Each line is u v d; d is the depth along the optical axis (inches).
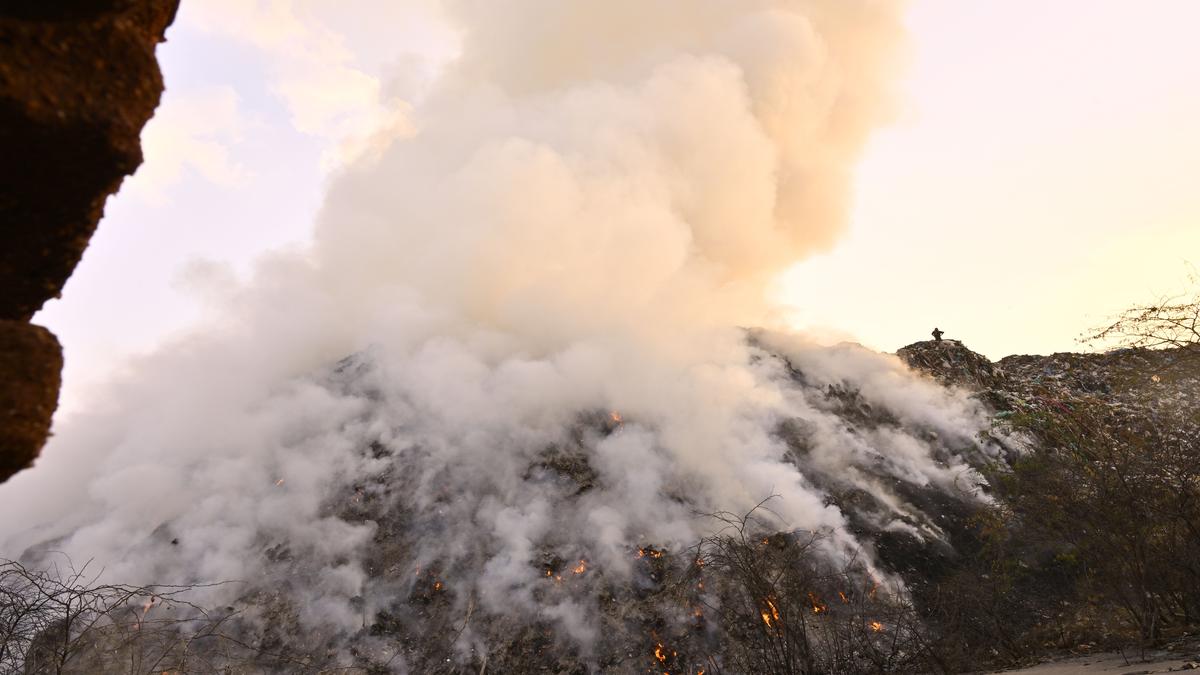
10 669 166.1
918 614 263.0
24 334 45.7
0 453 44.7
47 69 43.6
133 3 46.7
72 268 53.7
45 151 44.9
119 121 46.9
